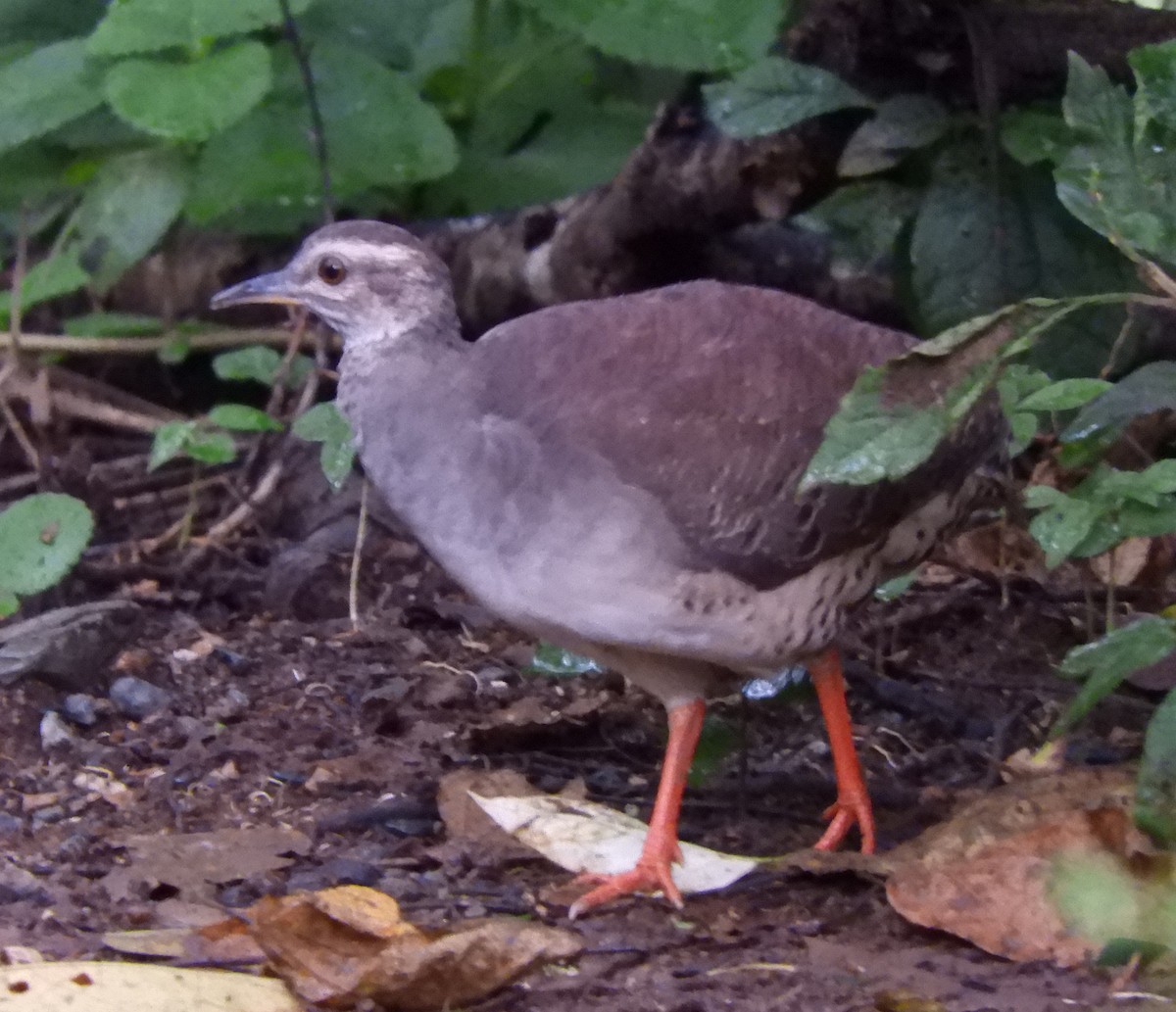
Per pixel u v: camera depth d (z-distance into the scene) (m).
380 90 12.46
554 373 7.62
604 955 6.97
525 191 13.51
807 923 7.25
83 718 9.38
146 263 13.69
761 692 8.83
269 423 10.62
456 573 7.86
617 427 7.50
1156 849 6.79
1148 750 6.61
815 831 8.44
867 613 10.43
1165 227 7.17
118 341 12.77
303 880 7.66
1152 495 7.25
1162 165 7.28
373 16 13.66
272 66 12.50
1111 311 10.84
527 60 14.05
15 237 14.39
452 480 7.67
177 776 8.79
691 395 7.60
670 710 8.08
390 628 10.58
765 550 7.61
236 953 6.86
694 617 7.61
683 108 11.82
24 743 9.19
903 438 6.47
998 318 6.55
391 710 9.33
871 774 8.91
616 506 7.44
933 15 10.95
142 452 13.16
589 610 7.57
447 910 7.42
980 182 10.94
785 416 7.69
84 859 7.90
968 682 9.73
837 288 12.07
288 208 13.20
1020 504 9.69
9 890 7.52
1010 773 8.41
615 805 8.64
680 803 8.20
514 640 10.49
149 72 11.27
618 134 13.83
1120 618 9.95
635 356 7.69
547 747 9.20
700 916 7.45
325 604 10.95
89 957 6.86
